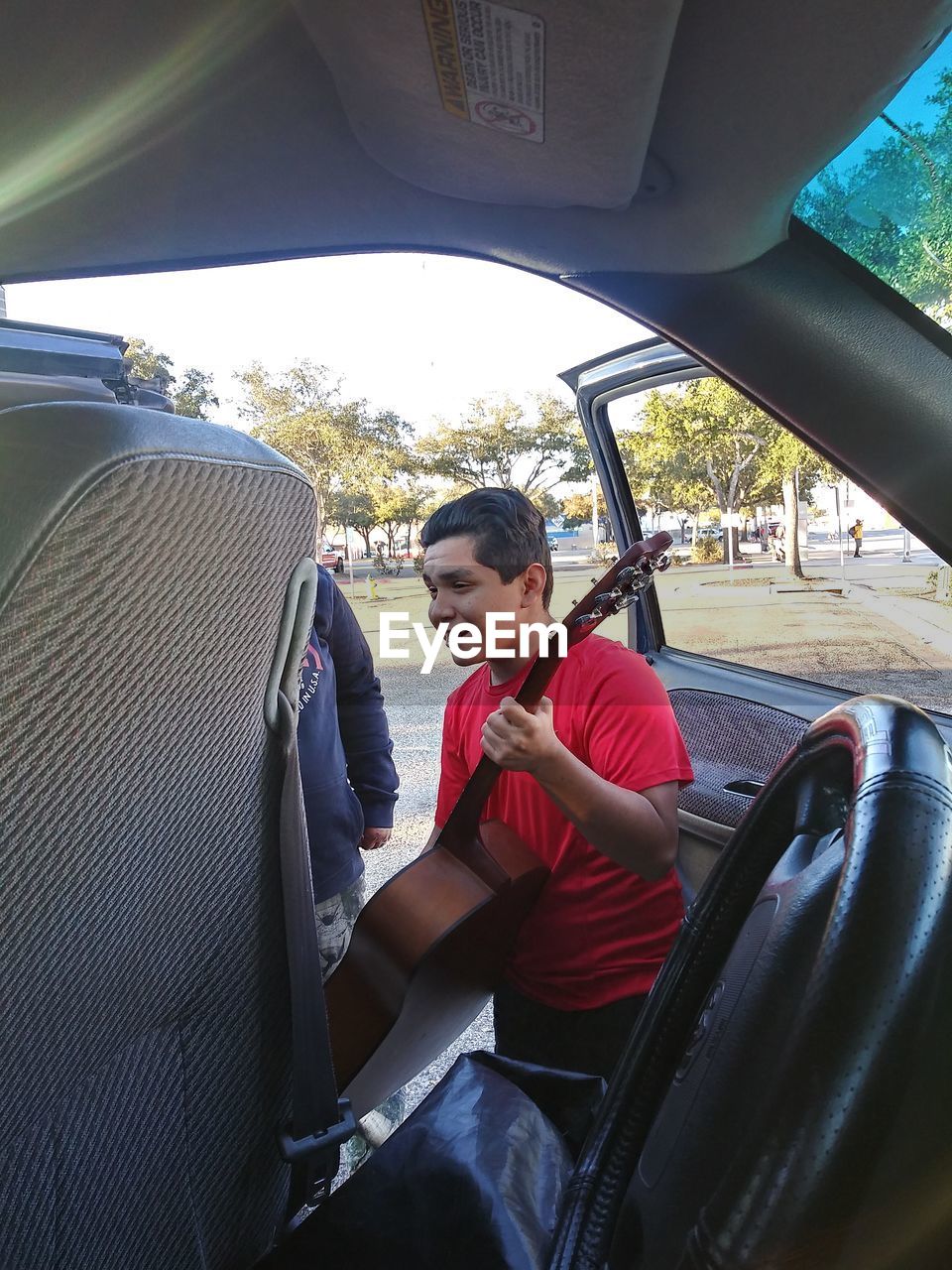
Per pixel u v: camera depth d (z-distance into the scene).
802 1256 0.34
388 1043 1.02
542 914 1.22
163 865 0.46
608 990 1.20
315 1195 0.67
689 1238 0.38
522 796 1.20
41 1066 0.43
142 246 1.21
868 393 1.00
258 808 0.52
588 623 1.16
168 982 0.49
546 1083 0.77
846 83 0.74
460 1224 0.60
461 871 1.11
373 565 12.55
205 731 0.45
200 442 0.38
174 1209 0.54
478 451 8.92
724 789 1.92
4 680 0.34
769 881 0.50
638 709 1.15
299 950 0.56
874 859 0.37
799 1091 0.35
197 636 0.41
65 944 0.42
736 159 0.85
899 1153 0.35
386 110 0.85
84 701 0.37
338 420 16.22
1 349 0.97
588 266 1.10
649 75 0.69
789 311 1.01
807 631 2.10
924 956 0.35
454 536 1.15
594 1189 0.58
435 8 0.66
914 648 1.84
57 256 1.24
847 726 0.48
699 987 0.59
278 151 1.00
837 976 0.35
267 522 0.42
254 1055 0.57
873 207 0.91
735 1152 0.37
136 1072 0.49
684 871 2.03
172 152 1.01
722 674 2.40
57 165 1.03
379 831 1.94
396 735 5.61
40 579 0.34
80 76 0.91
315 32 0.77
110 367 1.04
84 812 0.40
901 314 0.97
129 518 0.35
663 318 1.10
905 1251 0.35
